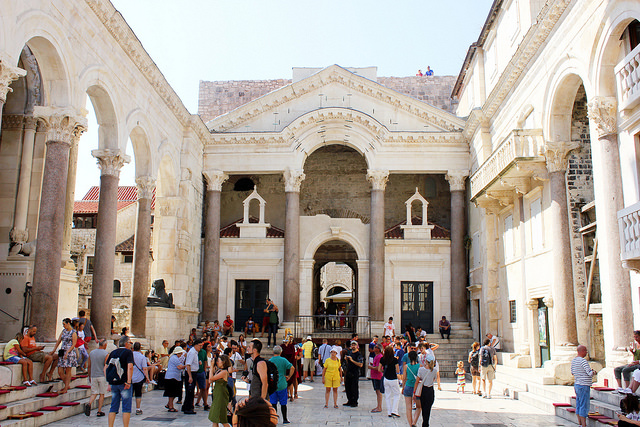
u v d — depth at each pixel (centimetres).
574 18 1803
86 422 1375
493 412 1652
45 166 1712
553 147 2030
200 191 3177
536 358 2236
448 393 2136
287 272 3119
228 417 1205
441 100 4100
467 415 1595
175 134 2825
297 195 3183
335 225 3266
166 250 2822
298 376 2417
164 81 2489
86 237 4022
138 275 2453
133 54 2184
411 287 3219
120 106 2130
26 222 1997
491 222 2809
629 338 1519
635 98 1429
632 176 1509
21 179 2003
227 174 3262
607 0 1579
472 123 2970
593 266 1911
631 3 1455
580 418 1308
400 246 3234
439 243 3219
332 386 1730
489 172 2491
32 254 1942
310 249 3259
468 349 2877
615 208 1570
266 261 3250
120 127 2128
